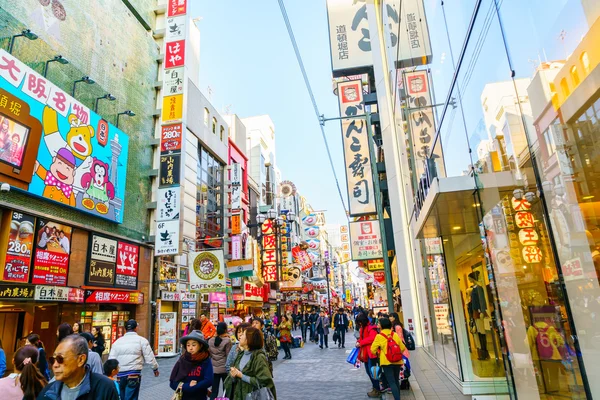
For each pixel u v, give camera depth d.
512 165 3.63
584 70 2.29
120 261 17.61
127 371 6.41
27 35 12.97
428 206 6.01
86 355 2.82
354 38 21.55
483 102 4.15
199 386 4.99
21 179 12.43
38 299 12.90
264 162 50.25
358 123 18.89
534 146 3.10
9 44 12.88
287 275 33.25
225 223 29.34
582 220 2.59
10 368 13.58
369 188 18.09
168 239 19.06
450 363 9.06
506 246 4.26
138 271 18.80
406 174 13.98
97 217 16.34
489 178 4.34
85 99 16.55
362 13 21.81
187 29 21.95
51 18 14.98
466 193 5.18
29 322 14.70
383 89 18.44
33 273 13.05
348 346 20.45
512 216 3.91
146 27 22.50
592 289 2.56
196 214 25.44
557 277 3.04
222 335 6.94
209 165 28.69
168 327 19.64
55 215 14.27
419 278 14.45
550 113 2.77
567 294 2.90
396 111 14.32
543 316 3.44
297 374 11.90
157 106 22.23
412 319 15.77
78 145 15.27
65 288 14.10
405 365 8.47
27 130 12.70
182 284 22.34
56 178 14.05
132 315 18.66
